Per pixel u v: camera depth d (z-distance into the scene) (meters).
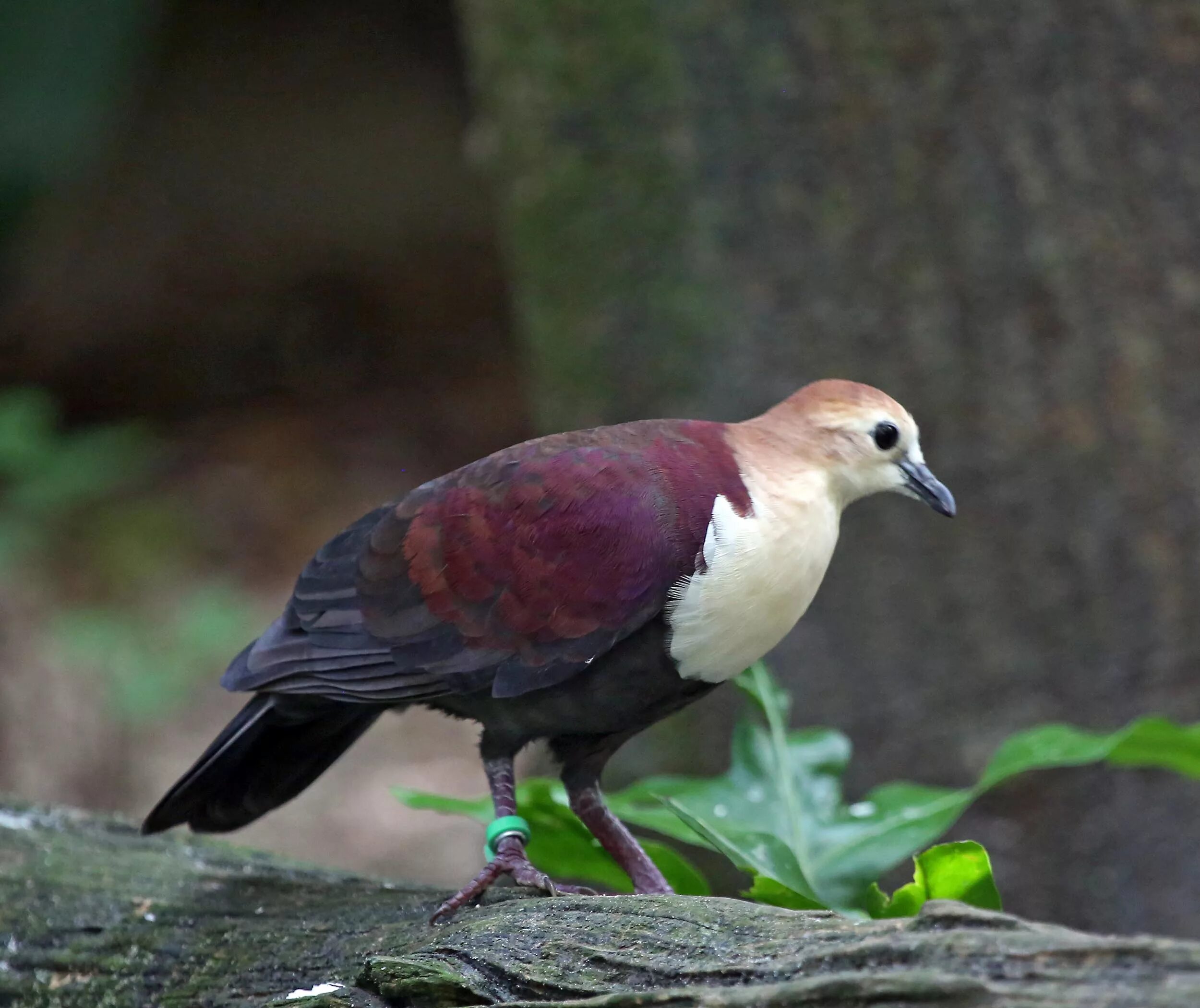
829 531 6.30
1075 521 9.97
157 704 15.47
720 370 10.29
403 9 25.25
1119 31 9.82
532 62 10.43
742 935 4.68
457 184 24.58
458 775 15.59
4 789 14.34
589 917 5.07
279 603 17.81
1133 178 9.89
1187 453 9.93
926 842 6.42
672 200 10.25
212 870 6.83
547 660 5.98
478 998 4.95
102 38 20.31
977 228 9.97
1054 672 10.02
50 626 16.08
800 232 10.13
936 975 3.93
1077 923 9.96
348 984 5.44
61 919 6.34
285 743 6.75
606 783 10.77
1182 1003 3.65
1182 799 9.84
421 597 6.11
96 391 22.80
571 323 10.63
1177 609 9.91
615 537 5.92
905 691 10.16
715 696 10.31
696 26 10.08
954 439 10.08
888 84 9.96
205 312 23.55
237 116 24.41
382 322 23.89
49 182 20.83
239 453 21.19
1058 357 9.97
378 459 21.31
